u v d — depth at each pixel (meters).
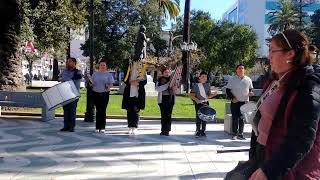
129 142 10.66
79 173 7.38
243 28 72.06
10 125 13.23
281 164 2.24
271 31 85.44
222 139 11.58
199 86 11.74
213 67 71.69
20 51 17.52
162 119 11.99
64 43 28.50
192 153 9.43
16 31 17.23
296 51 2.53
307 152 2.28
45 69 89.19
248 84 11.38
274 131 2.52
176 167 8.02
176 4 43.59
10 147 9.65
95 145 10.10
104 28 56.38
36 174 7.23
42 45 28.12
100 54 55.22
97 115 12.16
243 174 2.71
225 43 71.44
